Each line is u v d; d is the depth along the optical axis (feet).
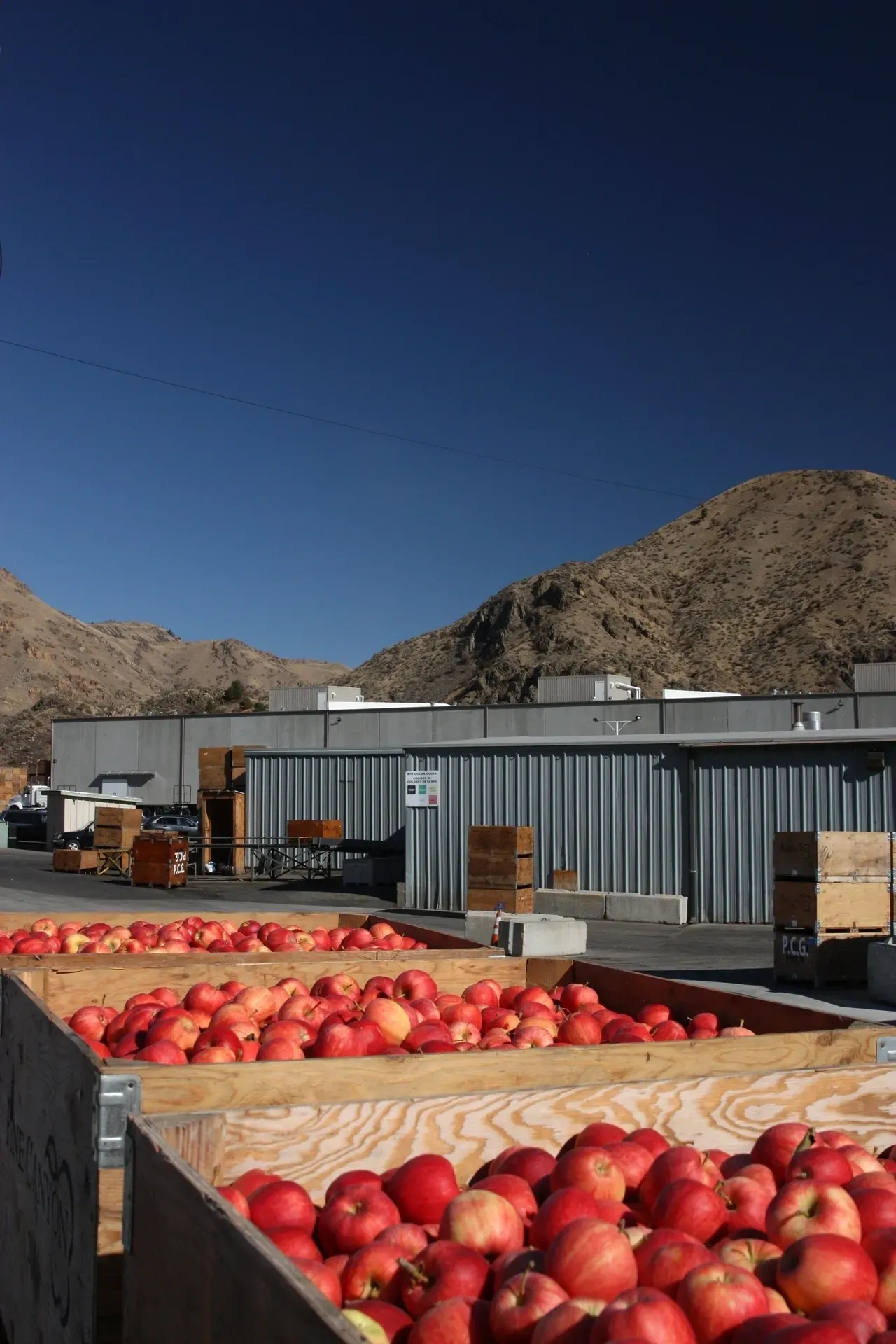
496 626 444.96
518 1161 11.04
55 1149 12.60
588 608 416.26
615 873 82.64
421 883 88.43
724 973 54.29
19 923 31.86
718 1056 15.12
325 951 27.12
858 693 118.62
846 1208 9.26
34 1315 13.17
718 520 495.00
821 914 48.73
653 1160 10.99
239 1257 7.43
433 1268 8.80
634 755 82.99
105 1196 10.61
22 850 150.61
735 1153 12.76
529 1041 17.61
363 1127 11.46
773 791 78.54
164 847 100.48
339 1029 16.08
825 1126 13.20
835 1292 8.21
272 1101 13.14
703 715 124.47
